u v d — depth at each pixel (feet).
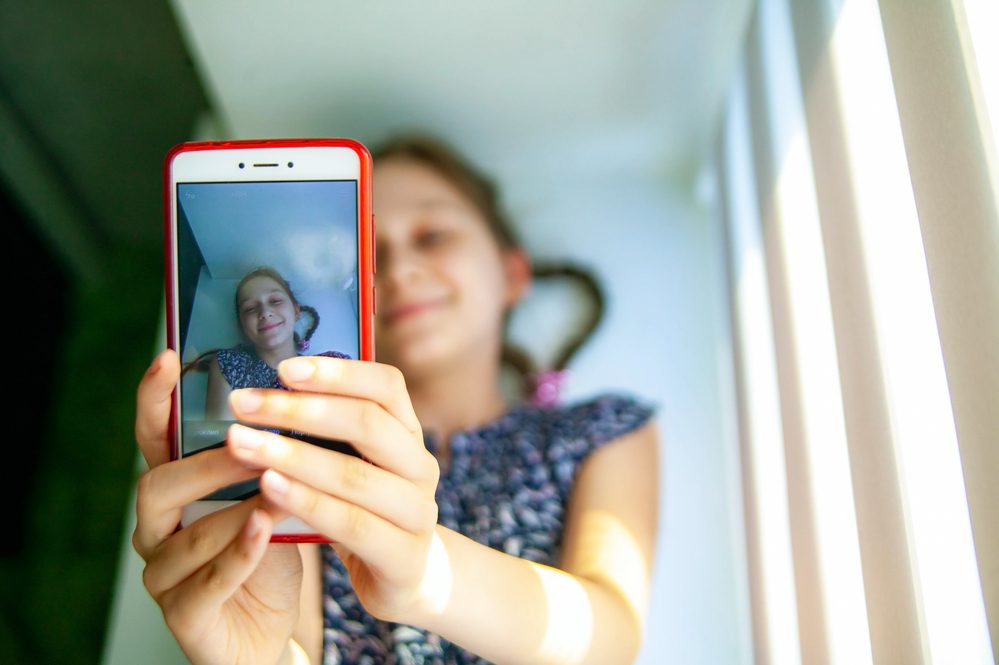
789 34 2.82
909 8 1.84
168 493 1.76
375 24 3.43
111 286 5.49
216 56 3.63
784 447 2.78
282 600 2.02
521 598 2.09
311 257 1.97
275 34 3.49
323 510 1.66
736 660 3.70
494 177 4.50
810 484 2.52
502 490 2.98
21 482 4.99
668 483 4.00
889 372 1.99
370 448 1.71
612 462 3.03
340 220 1.98
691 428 4.08
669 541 3.90
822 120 2.43
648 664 3.71
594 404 3.24
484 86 3.83
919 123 1.79
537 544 2.85
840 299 2.27
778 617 2.91
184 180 2.00
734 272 3.65
